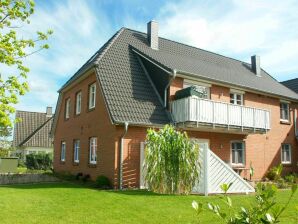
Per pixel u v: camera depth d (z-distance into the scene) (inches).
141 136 589.9
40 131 1582.2
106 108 610.9
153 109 625.0
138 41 780.0
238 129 679.7
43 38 446.3
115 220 297.0
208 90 712.4
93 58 773.3
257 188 125.7
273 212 111.4
